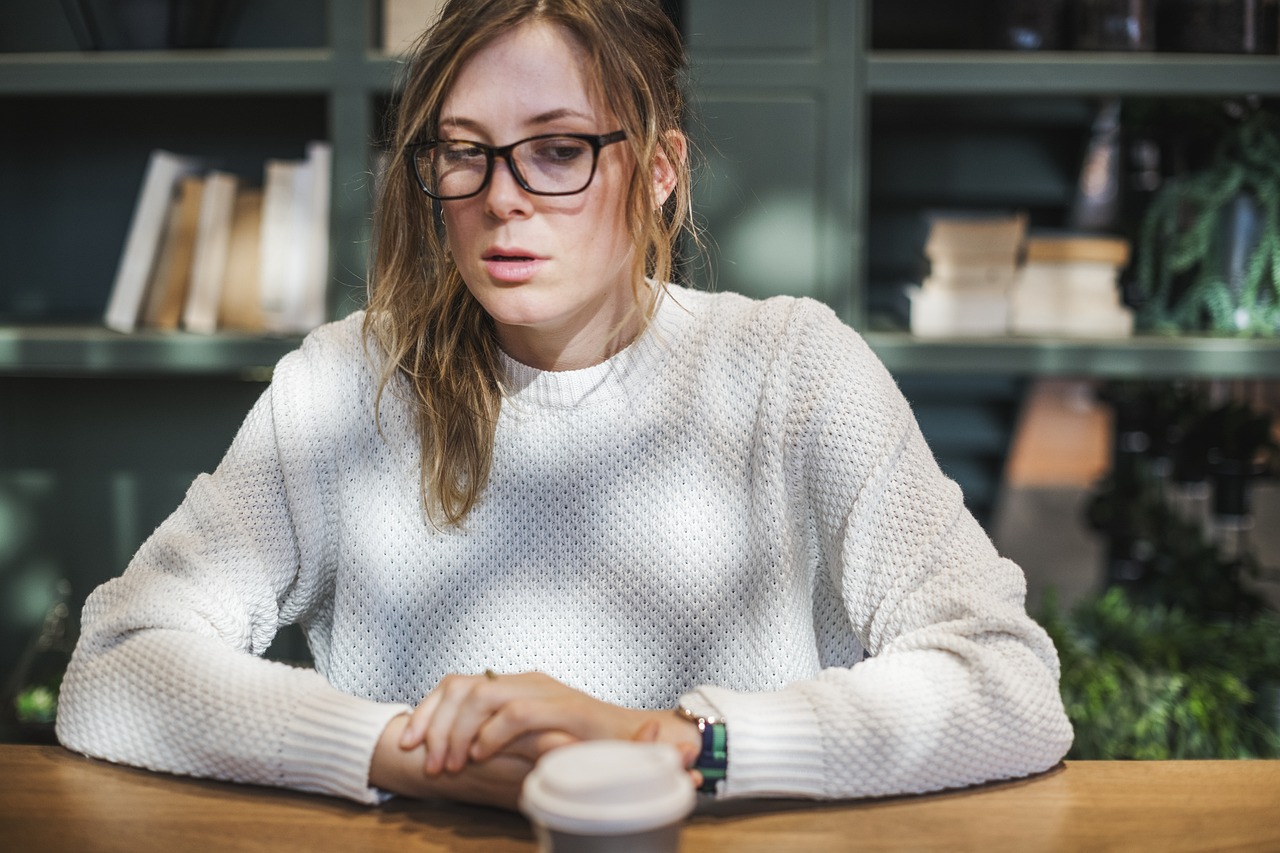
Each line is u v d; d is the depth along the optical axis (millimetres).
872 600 1057
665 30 1109
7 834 806
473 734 836
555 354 1151
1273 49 2033
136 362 2084
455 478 1147
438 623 1157
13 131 2414
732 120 2016
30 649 2338
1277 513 4152
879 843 783
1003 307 2135
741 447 1144
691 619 1130
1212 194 2121
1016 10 2035
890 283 2719
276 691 917
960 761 872
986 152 2660
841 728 857
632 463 1152
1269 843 782
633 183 1046
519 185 992
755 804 853
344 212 2045
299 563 1190
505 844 786
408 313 1163
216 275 2137
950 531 1035
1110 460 2830
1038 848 775
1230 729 1945
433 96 1013
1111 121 2492
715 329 1179
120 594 1057
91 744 951
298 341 2074
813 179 2025
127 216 2436
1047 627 2135
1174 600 2318
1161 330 2184
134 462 2473
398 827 816
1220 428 2438
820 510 1125
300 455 1178
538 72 993
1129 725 1960
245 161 2414
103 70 2047
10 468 2467
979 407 3020
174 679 942
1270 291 2145
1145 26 2023
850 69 2006
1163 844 781
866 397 1113
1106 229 2549
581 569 1145
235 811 847
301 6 2348
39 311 2449
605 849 596
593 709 836
